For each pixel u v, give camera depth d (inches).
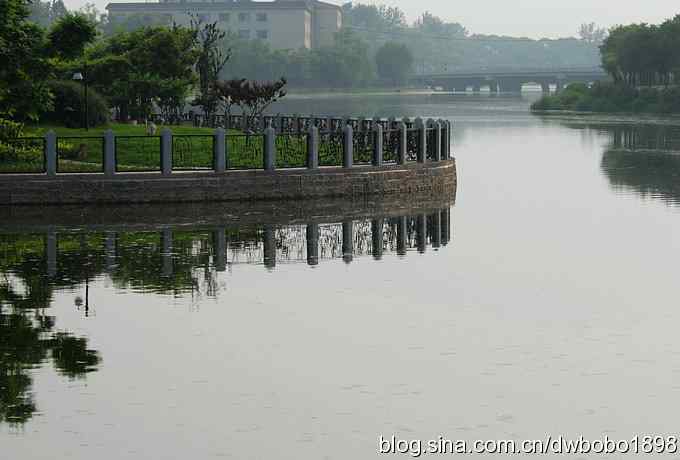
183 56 2642.7
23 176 1400.1
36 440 562.6
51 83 2011.6
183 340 745.6
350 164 1558.8
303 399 624.4
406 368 682.2
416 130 1689.2
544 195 1632.6
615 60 5787.4
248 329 776.9
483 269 1008.9
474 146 2746.1
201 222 1291.8
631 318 812.6
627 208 1470.2
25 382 652.1
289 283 940.0
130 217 1326.3
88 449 551.8
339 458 544.4
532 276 974.4
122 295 887.1
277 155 1708.9
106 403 616.7
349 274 982.4
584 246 1141.7
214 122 2637.8
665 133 3284.9
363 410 608.1
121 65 2529.5
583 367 685.3
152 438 566.6
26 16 1697.8
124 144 1717.5
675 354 714.2
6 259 1045.8
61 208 1391.5
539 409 611.2
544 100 5693.9
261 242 1156.5
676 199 1571.1
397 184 1596.9
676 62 5521.7
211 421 590.2
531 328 781.3
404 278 964.6
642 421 594.6
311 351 719.1
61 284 928.9
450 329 778.2
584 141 2928.2
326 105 6402.6
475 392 638.5
